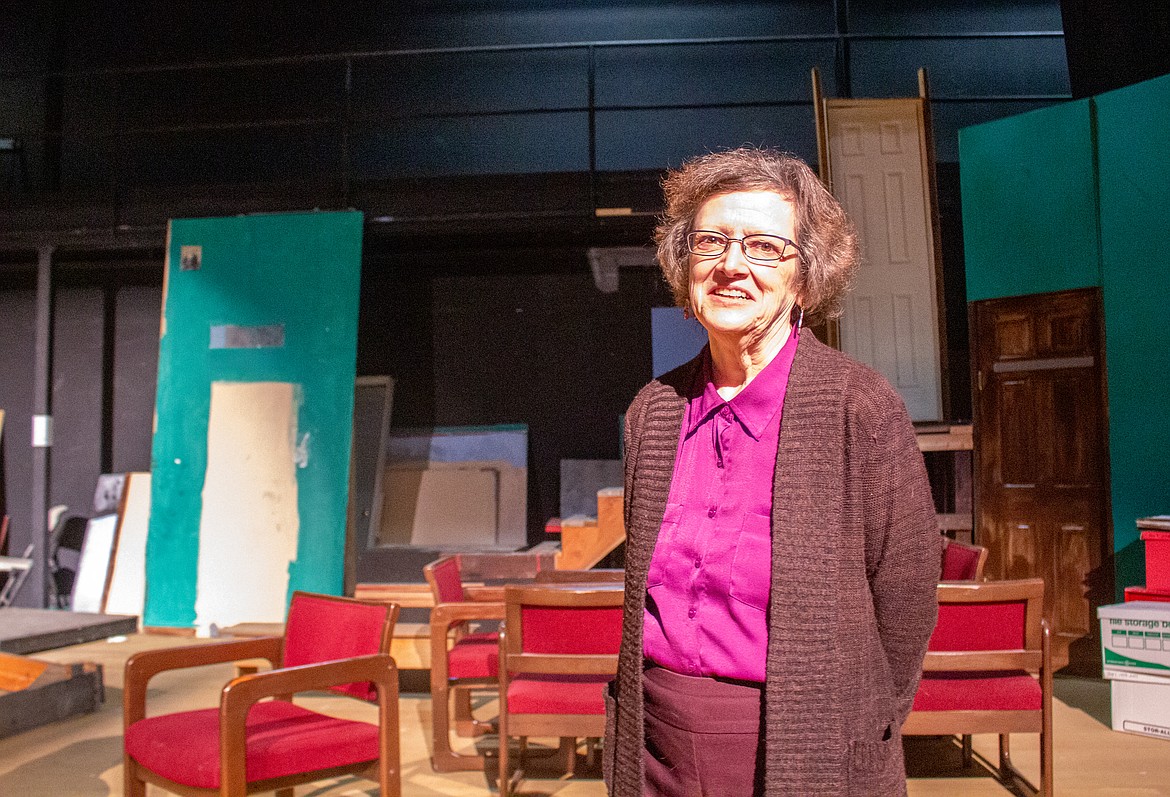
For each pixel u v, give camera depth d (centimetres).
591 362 652
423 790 312
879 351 508
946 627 272
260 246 585
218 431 567
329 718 246
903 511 110
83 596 620
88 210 606
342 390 559
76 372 678
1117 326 461
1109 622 376
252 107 690
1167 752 344
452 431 650
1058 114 484
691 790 112
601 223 573
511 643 275
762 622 111
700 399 125
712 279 118
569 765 332
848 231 127
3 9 705
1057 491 477
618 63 665
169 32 696
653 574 120
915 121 530
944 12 651
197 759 217
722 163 120
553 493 645
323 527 546
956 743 359
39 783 317
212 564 552
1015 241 495
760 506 114
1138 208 458
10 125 695
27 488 676
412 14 684
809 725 105
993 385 502
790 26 658
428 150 679
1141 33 526
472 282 664
